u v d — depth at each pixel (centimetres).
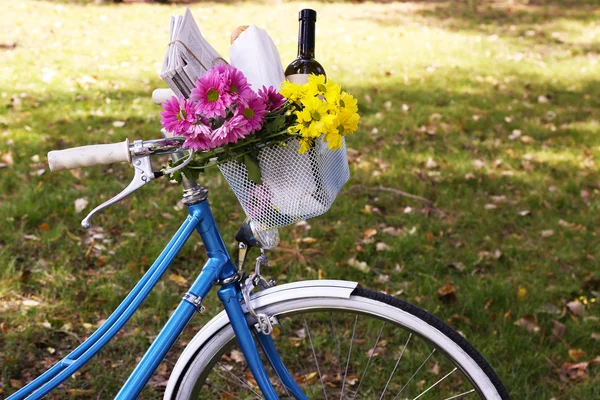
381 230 372
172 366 260
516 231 386
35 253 325
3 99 543
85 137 473
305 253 341
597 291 327
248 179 146
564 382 257
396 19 1061
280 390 251
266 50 159
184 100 139
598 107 646
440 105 620
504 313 300
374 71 735
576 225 395
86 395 238
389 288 313
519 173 468
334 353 269
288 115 141
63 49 740
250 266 328
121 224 358
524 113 609
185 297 160
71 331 271
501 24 1052
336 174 154
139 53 752
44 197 374
